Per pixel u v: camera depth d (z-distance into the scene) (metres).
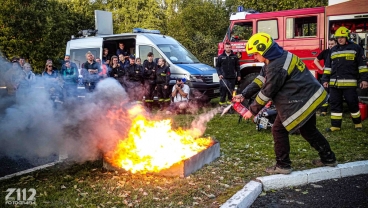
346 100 6.33
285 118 3.85
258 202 3.54
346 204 3.40
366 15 8.16
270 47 3.78
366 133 6.13
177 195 3.52
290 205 3.43
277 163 4.12
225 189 3.69
